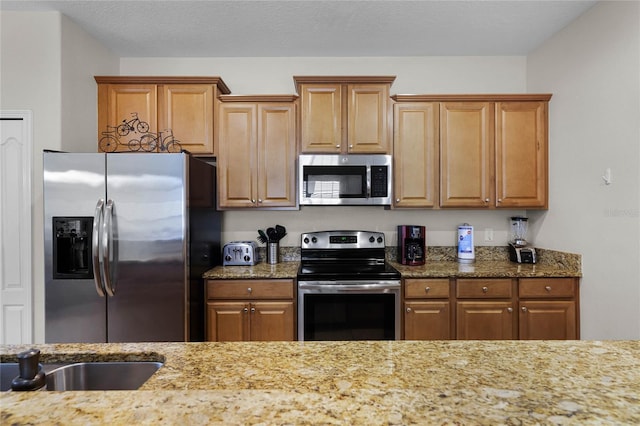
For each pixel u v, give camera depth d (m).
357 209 3.12
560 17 2.48
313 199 2.71
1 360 0.98
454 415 0.59
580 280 2.47
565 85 2.61
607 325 2.24
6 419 0.56
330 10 2.40
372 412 0.60
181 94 2.74
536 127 2.79
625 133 2.11
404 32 2.70
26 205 2.38
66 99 2.44
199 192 2.41
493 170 2.79
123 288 2.17
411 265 2.81
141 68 3.11
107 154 2.16
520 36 2.77
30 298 2.38
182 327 2.18
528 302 2.48
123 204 2.16
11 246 2.38
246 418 0.57
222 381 0.76
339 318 2.46
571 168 2.55
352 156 2.71
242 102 2.76
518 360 0.85
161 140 2.72
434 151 2.78
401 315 2.48
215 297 2.45
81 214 2.14
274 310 2.46
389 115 2.76
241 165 2.76
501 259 3.12
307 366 0.83
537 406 0.62
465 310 2.47
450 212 3.12
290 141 2.77
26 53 2.38
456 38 2.80
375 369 0.81
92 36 2.71
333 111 2.75
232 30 2.66
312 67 3.13
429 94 2.90
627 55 2.08
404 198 2.78
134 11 2.40
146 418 0.57
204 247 2.52
